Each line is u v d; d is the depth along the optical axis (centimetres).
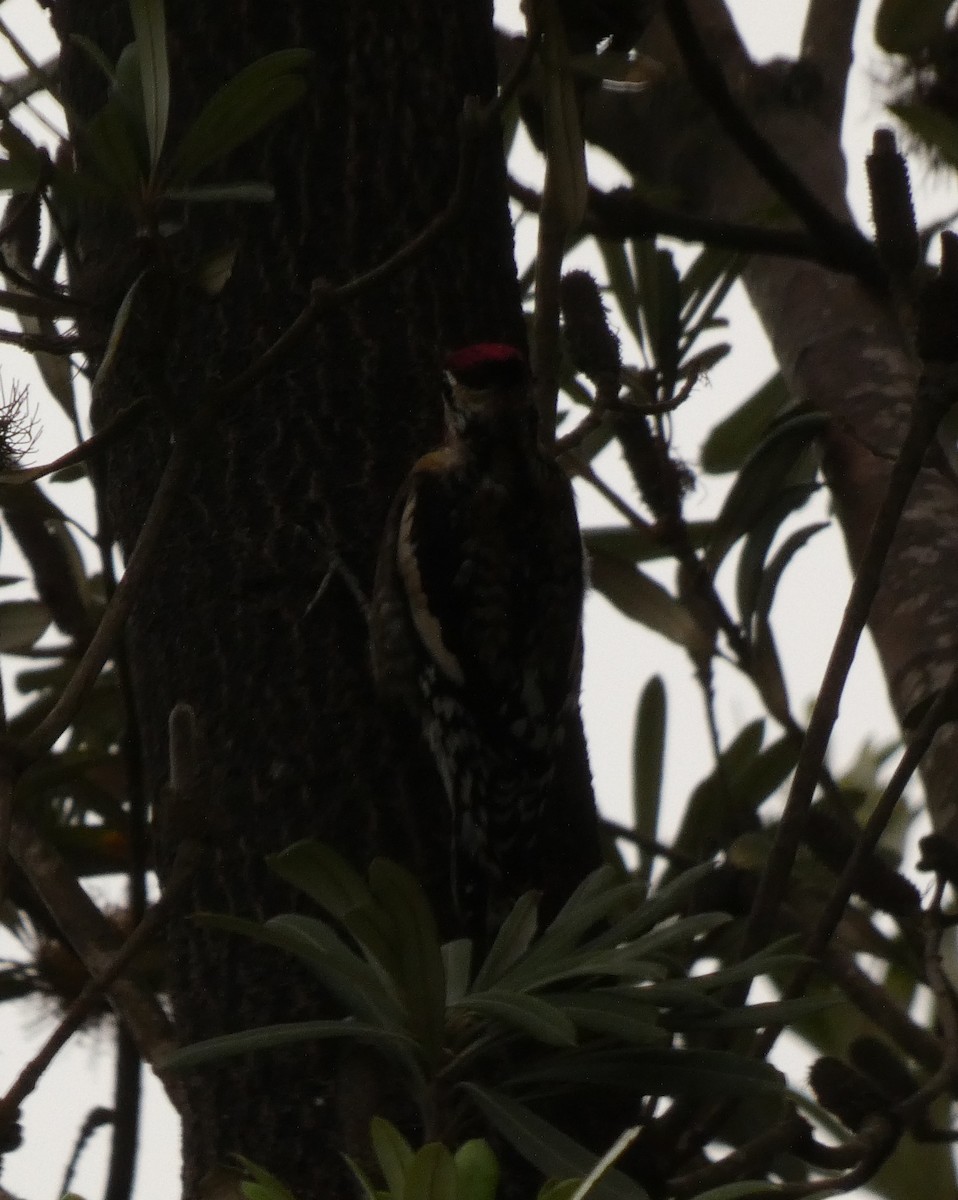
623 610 798
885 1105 527
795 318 953
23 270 570
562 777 716
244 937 580
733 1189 347
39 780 706
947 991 566
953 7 838
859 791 867
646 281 815
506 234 709
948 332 560
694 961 690
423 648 692
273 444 637
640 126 1074
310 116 667
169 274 489
